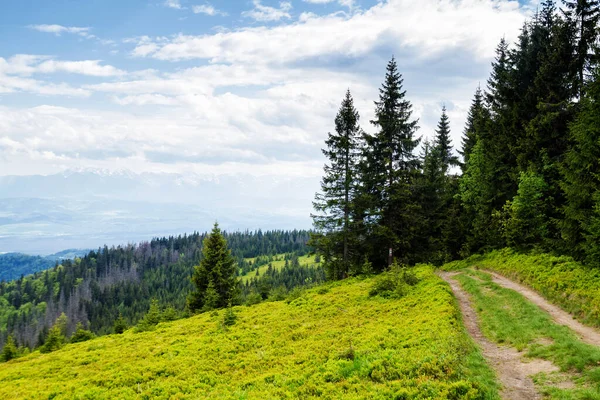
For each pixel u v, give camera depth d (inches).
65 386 815.7
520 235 1397.6
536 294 1000.9
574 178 1059.3
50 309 7652.6
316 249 1943.9
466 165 2234.3
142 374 840.9
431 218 2096.5
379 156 1830.7
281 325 1114.7
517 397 513.3
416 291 1197.1
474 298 1107.9
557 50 1321.4
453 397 487.5
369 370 607.5
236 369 809.5
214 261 1958.7
